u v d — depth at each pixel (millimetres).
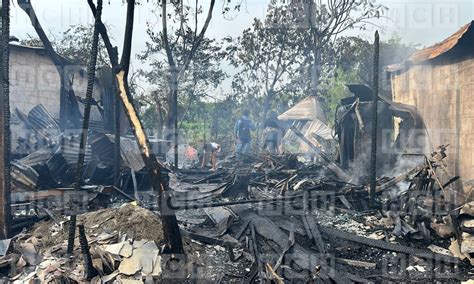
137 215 5906
